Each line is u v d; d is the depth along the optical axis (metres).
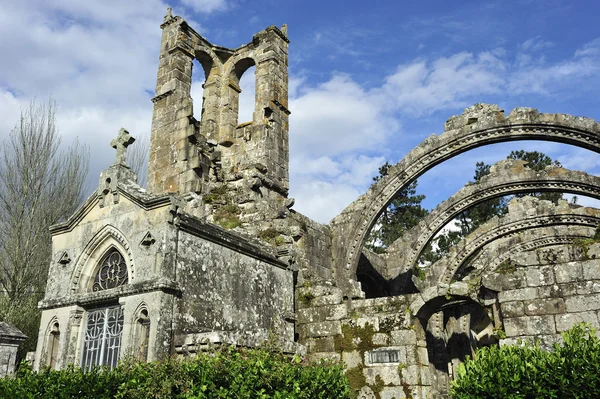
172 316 10.95
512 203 26.00
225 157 21.62
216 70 23.11
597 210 23.92
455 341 25.36
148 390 7.87
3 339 15.46
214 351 10.16
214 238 12.66
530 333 11.13
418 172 21.00
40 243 26.84
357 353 13.51
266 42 22.50
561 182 21.86
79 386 8.00
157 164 20.09
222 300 12.45
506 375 7.68
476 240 26.17
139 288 11.10
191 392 7.76
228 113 22.31
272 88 21.70
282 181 20.97
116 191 12.77
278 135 21.52
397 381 12.73
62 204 28.58
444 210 24.70
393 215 49.25
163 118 20.69
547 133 19.23
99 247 12.83
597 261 11.02
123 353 10.79
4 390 8.07
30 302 23.89
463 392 8.07
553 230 26.66
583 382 7.15
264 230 16.95
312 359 14.00
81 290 12.70
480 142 20.27
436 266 26.70
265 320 13.70
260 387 8.27
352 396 12.45
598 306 10.73
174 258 11.41
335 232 21.34
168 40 21.80
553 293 11.21
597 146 18.33
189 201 18.22
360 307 13.95
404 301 13.38
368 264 24.30
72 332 12.23
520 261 11.79
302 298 15.05
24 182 27.41
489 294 12.21
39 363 12.21
